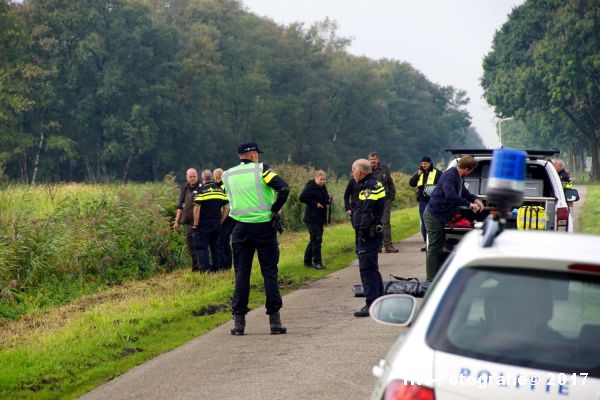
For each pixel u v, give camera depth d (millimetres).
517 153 9555
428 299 9164
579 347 8445
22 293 32656
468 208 28906
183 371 19531
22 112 192000
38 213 43000
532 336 8578
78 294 33594
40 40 198625
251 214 23391
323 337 22828
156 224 41156
